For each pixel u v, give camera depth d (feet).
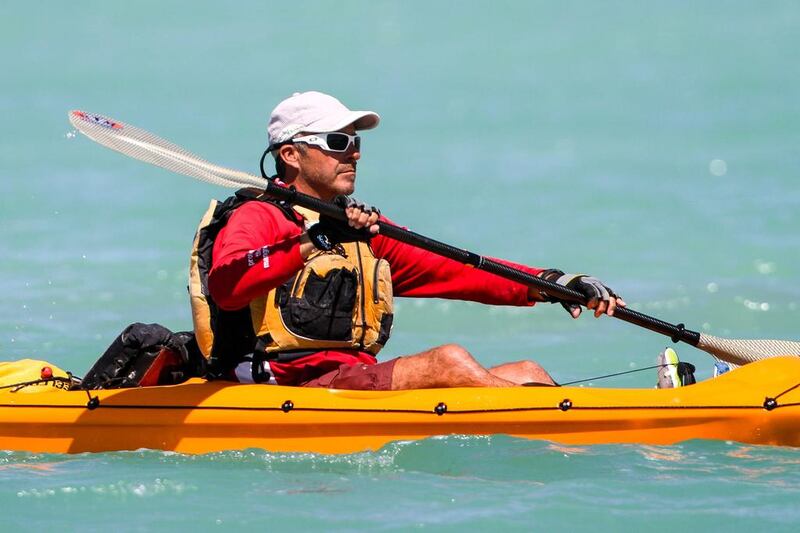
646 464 54.80
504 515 48.98
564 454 55.57
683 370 60.70
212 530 47.60
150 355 59.98
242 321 58.34
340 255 58.90
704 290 114.73
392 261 63.31
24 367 61.93
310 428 56.65
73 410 58.08
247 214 56.59
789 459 55.57
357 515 49.06
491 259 60.90
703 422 56.90
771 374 58.18
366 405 56.70
